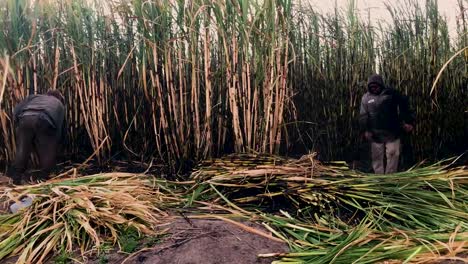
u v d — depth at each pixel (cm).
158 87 618
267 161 543
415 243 355
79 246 378
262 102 613
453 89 727
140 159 699
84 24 693
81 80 687
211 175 521
